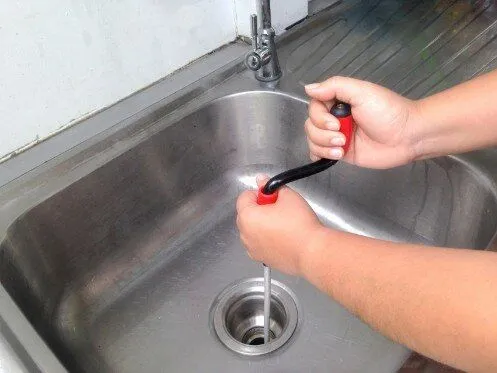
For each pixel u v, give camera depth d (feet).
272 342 2.06
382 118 1.68
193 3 2.31
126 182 2.18
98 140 2.11
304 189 2.55
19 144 2.03
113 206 2.16
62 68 1.99
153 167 2.26
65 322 2.07
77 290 2.14
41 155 2.05
